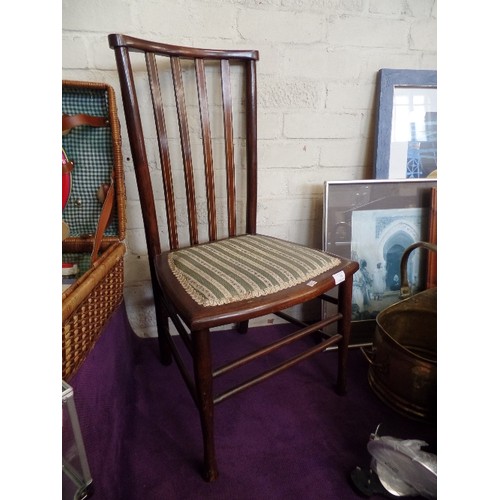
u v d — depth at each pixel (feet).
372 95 3.06
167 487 1.96
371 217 3.15
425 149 3.18
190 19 2.52
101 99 2.36
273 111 2.91
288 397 2.67
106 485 1.62
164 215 3.00
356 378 2.89
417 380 2.31
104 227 2.28
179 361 2.27
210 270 1.96
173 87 2.49
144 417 2.46
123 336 2.60
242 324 3.42
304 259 2.14
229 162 2.66
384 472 1.94
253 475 2.04
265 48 2.72
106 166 2.47
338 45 2.84
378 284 3.29
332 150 3.15
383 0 2.80
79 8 2.35
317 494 1.93
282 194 3.19
